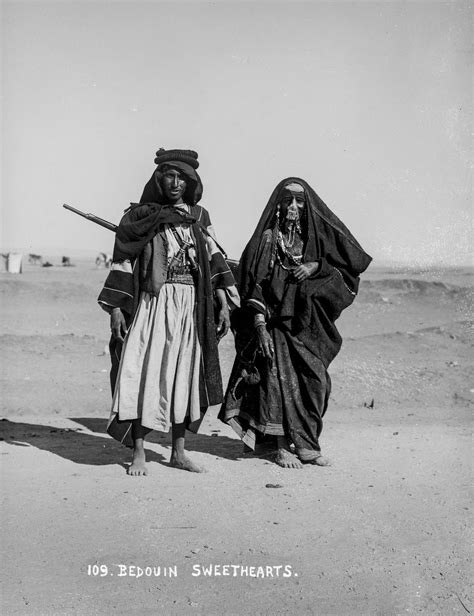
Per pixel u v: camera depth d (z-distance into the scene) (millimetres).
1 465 5973
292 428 6102
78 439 6949
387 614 3738
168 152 5980
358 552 4449
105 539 4543
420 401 8906
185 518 4895
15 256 23703
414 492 5469
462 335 13141
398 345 12391
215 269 6078
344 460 6242
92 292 20359
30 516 4844
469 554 4445
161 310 5855
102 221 5938
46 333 14688
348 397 9047
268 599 3879
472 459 6258
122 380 5770
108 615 3684
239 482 5684
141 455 5859
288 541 4605
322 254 6262
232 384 6277
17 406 8477
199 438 7133
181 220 5906
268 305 6219
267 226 6309
